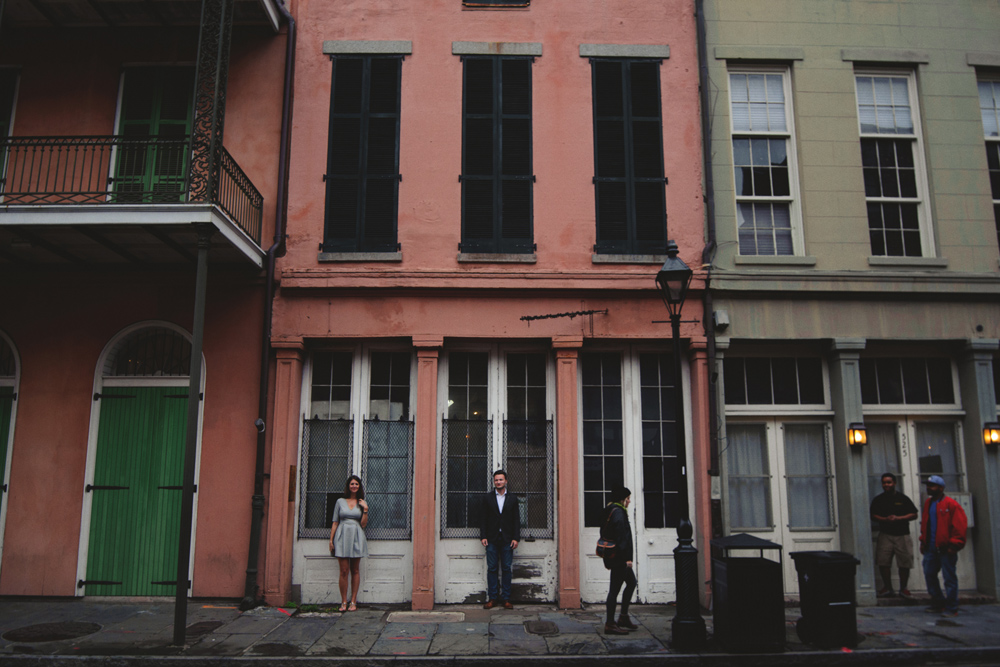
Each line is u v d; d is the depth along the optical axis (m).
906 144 9.51
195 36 9.12
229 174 7.86
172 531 8.23
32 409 8.44
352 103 9.12
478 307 8.62
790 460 8.81
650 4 9.46
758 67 9.50
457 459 8.56
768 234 9.16
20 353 8.54
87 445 8.34
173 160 8.88
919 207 9.35
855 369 8.65
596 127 9.16
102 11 8.79
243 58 9.16
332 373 8.79
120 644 6.44
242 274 8.59
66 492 8.27
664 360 8.90
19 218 7.20
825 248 8.97
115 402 8.51
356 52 9.20
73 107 9.00
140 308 8.62
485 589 8.22
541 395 8.79
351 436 8.57
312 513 8.43
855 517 8.31
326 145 9.01
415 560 8.02
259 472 8.12
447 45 9.26
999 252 9.14
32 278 8.65
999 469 8.59
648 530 8.44
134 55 9.10
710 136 9.09
